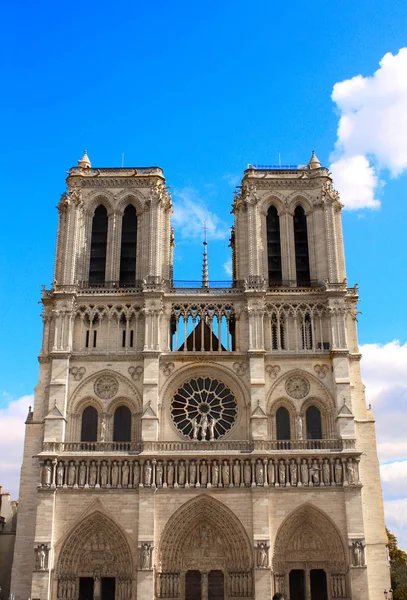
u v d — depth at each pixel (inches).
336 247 4158.5
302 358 3912.4
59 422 3718.0
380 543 3612.2
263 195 4308.6
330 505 3577.8
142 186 4306.1
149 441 3666.3
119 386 3865.7
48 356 3951.8
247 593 3454.7
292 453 3639.3
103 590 3508.9
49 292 4084.6
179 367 3905.0
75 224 4178.2
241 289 4052.7
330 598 3469.5
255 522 3511.3
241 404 3848.4
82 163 4402.1
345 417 3727.9
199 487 3587.6
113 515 3553.2
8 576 4003.4
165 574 3489.2
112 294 4018.2
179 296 4028.1
